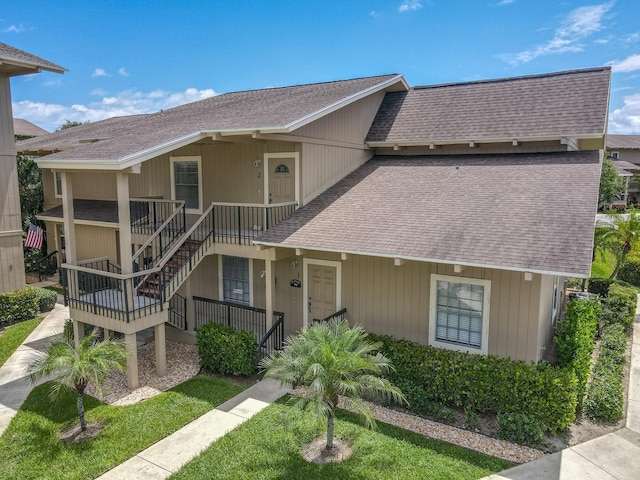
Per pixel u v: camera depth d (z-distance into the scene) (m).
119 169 9.28
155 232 12.43
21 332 13.34
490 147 13.27
